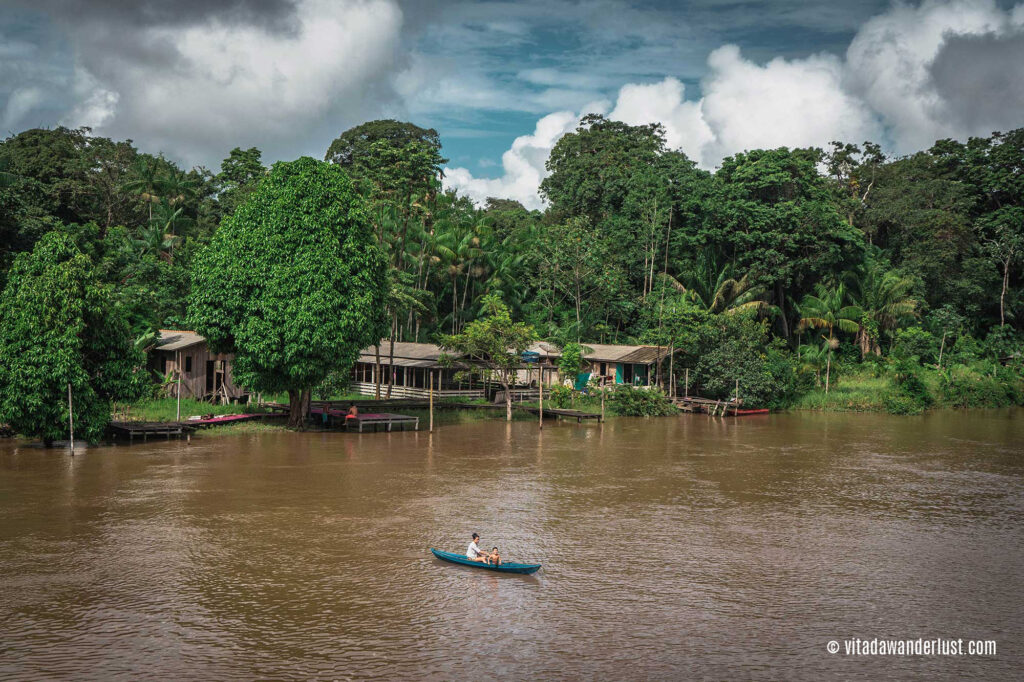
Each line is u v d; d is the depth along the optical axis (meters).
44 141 73.19
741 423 54.66
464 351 52.47
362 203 45.28
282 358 41.22
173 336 51.50
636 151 88.12
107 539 22.62
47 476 30.59
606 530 24.75
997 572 21.27
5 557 20.92
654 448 41.72
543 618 17.58
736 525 25.72
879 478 34.19
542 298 77.06
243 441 40.16
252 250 41.34
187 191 76.25
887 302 74.25
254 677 14.53
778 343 66.19
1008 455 41.16
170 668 14.82
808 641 16.62
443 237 71.12
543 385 63.97
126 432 40.19
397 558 21.48
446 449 39.59
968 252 79.44
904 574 21.00
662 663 15.45
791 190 76.00
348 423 46.69
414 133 93.44
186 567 20.41
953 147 89.12
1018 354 74.56
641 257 76.25
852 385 67.69
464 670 15.00
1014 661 15.85
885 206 81.81
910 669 15.41
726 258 78.50
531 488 30.61
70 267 34.84
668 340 63.59
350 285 41.97
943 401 67.19
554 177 91.94
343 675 14.69
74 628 16.53
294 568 20.50
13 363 33.75
